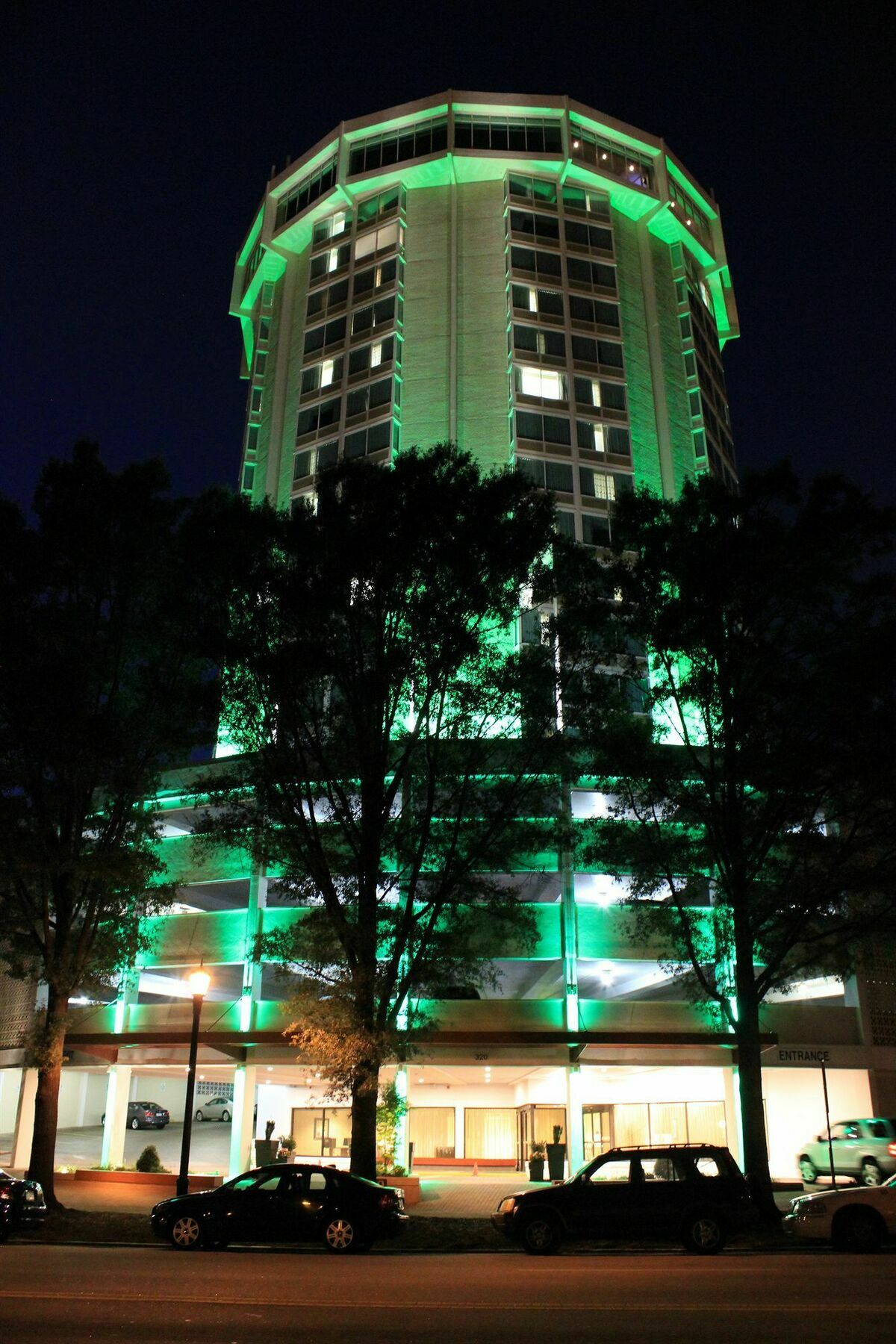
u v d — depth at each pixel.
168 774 34.59
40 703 22.92
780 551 23.58
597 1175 17.91
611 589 25.44
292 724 23.36
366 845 23.02
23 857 22.83
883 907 24.17
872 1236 17.02
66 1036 32.25
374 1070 21.56
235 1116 31.42
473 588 23.27
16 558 24.00
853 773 22.00
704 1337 8.59
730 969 31.02
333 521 23.53
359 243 57.12
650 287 57.00
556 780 24.16
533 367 51.88
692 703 25.42
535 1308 10.15
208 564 23.50
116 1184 28.91
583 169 57.06
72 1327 9.02
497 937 24.70
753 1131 22.14
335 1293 11.20
